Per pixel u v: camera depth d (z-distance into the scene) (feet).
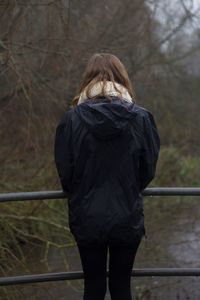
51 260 22.30
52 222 23.84
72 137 10.00
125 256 10.16
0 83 25.13
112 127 9.75
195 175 45.52
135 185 10.05
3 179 25.70
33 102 25.34
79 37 27.40
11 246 22.16
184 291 18.90
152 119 10.32
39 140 26.94
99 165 9.87
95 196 9.84
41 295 18.34
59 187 26.48
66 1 24.64
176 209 33.35
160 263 23.08
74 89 27.02
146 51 35.06
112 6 31.40
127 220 9.78
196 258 23.72
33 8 23.66
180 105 44.57
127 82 10.51
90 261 10.11
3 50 22.63
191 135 45.91
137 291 18.93
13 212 23.53
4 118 26.78
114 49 29.71
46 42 24.47
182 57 39.11
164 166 41.37
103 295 10.29
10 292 17.76
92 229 9.73
